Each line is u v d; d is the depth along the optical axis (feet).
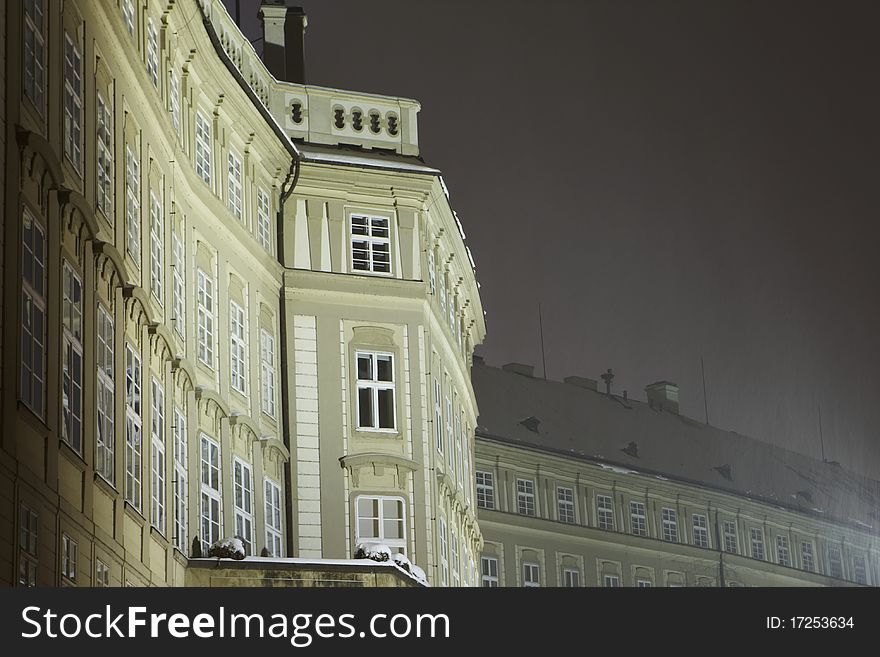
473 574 250.98
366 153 210.79
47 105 115.85
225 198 180.34
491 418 393.09
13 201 105.29
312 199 204.64
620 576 401.29
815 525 467.11
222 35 192.54
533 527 379.76
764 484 458.91
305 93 210.79
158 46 156.76
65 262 117.19
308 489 191.93
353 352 200.23
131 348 136.67
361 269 204.54
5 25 106.52
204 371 165.78
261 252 190.70
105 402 127.13
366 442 197.16
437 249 223.51
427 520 197.77
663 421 448.65
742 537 446.19
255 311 186.39
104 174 132.46
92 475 120.67
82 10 126.93
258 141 192.44
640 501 417.90
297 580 157.89
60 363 114.01
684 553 424.87
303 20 230.48
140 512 135.64
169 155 156.56
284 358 195.93
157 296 149.59
